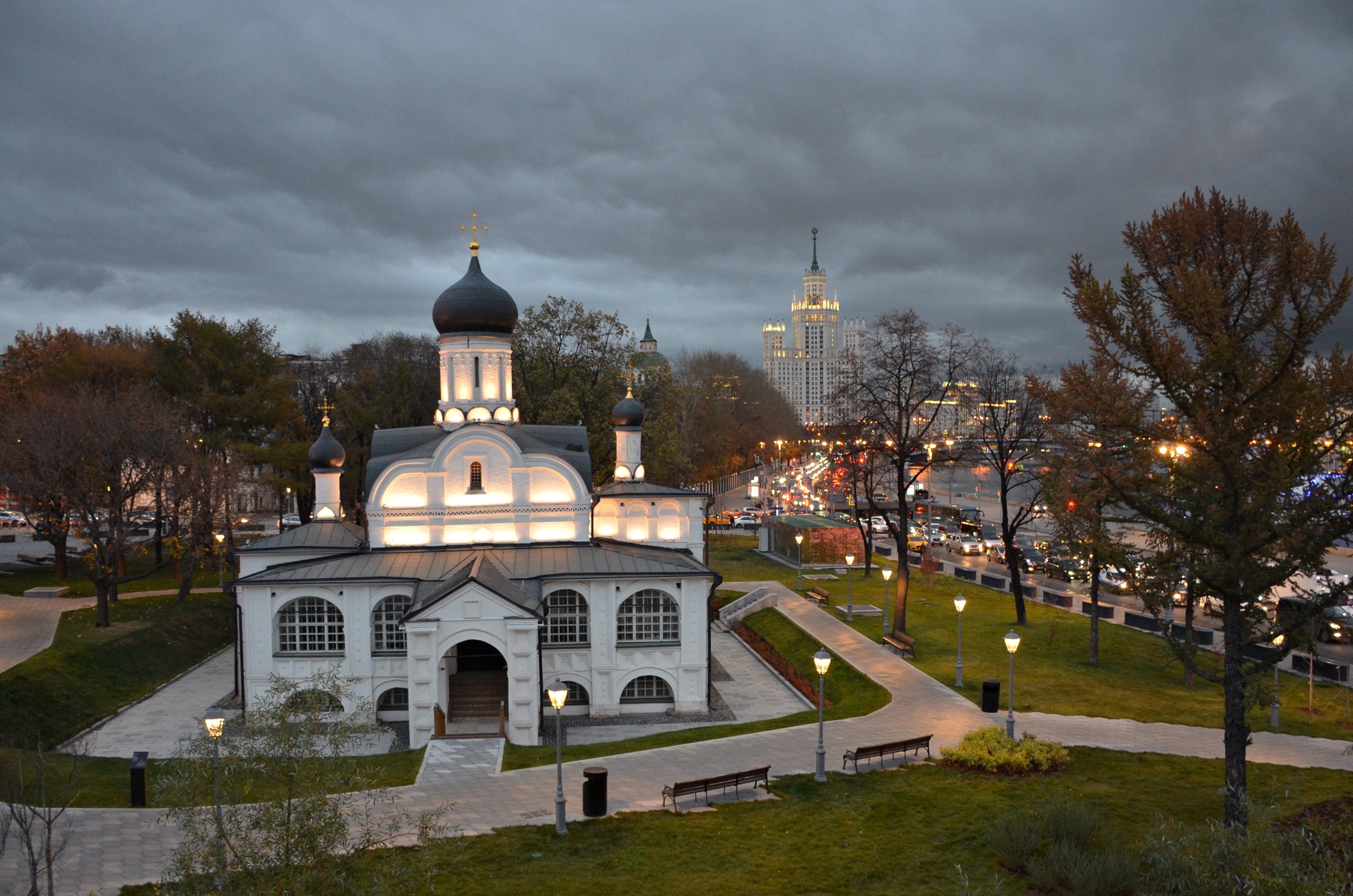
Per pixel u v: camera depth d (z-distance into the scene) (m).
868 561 76.75
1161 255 27.05
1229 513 24.50
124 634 53.44
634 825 27.55
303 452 71.19
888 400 54.94
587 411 79.44
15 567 75.75
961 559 88.94
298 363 126.88
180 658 55.16
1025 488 149.25
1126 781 31.14
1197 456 25.00
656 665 44.84
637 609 45.03
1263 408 23.52
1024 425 56.09
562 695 26.95
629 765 33.28
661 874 24.31
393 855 24.00
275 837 17.62
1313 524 23.47
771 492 140.75
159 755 38.16
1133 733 36.84
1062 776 31.59
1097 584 48.47
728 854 25.53
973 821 27.59
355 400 93.81
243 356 73.25
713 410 143.75
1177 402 24.17
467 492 48.12
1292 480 23.27
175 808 17.92
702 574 44.81
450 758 34.12
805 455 145.88
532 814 28.48
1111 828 26.73
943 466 71.75
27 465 58.47
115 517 57.34
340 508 52.47
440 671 41.22
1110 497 28.75
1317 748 35.12
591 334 80.38
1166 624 27.75
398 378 92.06
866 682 45.34
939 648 52.00
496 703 44.00
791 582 74.12
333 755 19.16
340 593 43.59
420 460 47.78
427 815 21.31
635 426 58.19
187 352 72.12
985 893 22.97
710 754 34.66
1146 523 29.86
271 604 43.56
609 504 55.09
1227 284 25.70
